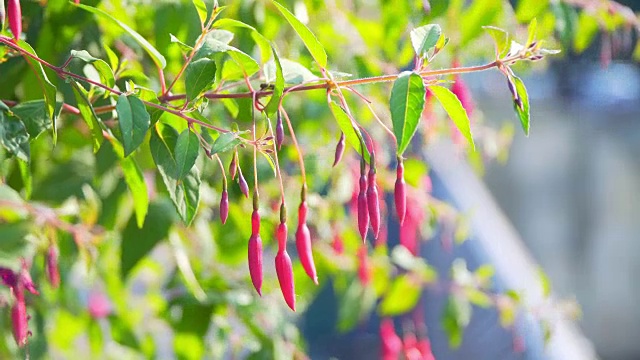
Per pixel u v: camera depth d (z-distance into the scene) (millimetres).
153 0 1182
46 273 1205
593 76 3924
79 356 1501
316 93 1293
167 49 1159
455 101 968
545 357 1738
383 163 1487
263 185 1319
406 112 936
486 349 1747
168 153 1010
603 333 3678
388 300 1476
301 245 976
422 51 987
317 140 1402
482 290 1593
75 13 1141
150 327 1417
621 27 1400
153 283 1448
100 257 1318
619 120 4066
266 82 1023
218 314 1294
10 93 1141
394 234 1726
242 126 1234
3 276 1102
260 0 1210
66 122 1245
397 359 1488
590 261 3809
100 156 1189
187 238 1344
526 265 1952
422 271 1489
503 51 1002
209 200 1283
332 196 1436
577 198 3928
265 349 1301
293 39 1297
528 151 3914
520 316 1625
